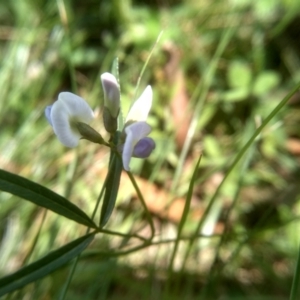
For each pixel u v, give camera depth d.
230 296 0.13
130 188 0.16
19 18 0.19
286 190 0.15
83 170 0.16
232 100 0.17
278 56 0.18
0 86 0.18
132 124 0.08
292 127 0.17
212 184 0.16
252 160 0.16
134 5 0.20
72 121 0.08
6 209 0.15
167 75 0.18
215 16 0.19
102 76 0.08
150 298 0.13
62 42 0.19
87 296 0.13
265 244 0.14
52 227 0.14
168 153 0.16
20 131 0.17
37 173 0.16
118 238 0.15
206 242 0.14
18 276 0.08
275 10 0.19
